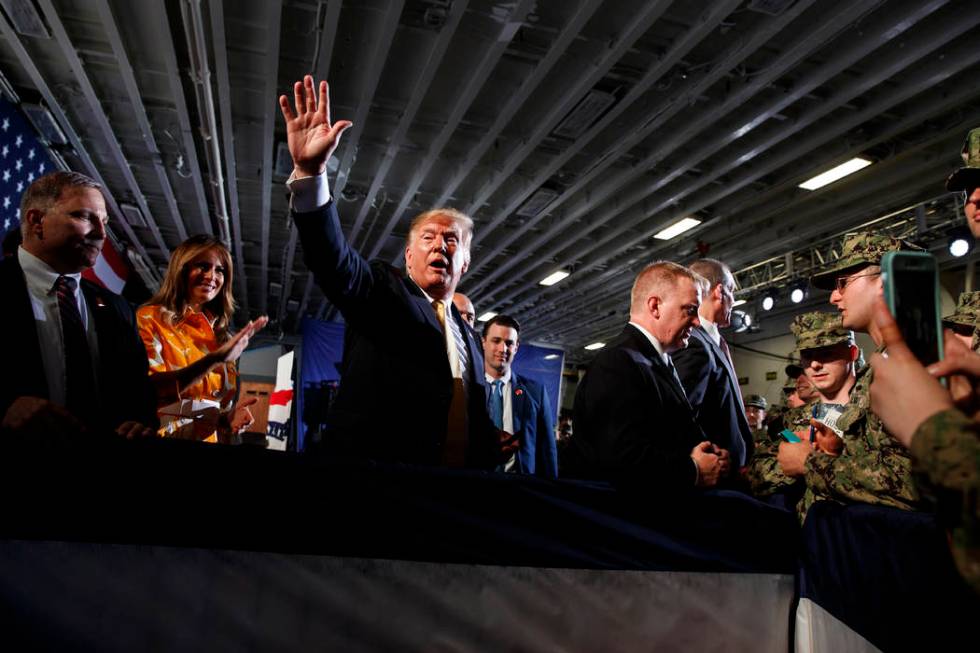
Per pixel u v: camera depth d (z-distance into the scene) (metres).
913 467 0.64
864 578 1.28
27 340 1.34
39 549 1.02
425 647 1.19
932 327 0.71
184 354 2.12
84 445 1.07
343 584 1.16
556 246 9.55
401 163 7.34
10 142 6.05
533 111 6.14
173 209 8.41
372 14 4.87
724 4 4.36
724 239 8.80
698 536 1.45
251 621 1.10
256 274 11.81
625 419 1.49
